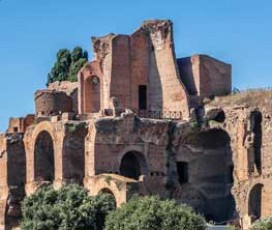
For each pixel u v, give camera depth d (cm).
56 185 12419
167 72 13288
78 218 10538
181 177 12875
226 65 13325
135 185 11512
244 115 12144
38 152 12938
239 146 12194
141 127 12519
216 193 12912
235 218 12175
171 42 13275
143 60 13550
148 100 13500
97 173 12156
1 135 13350
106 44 13475
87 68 13625
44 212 10731
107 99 13375
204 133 12925
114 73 13338
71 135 12400
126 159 12662
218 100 12812
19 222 12975
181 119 12938
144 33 13612
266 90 12169
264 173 11831
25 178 13162
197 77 13112
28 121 13538
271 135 11806
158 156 12631
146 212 9700
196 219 9725
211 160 12950
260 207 11900
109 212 10550
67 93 14162
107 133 12262
